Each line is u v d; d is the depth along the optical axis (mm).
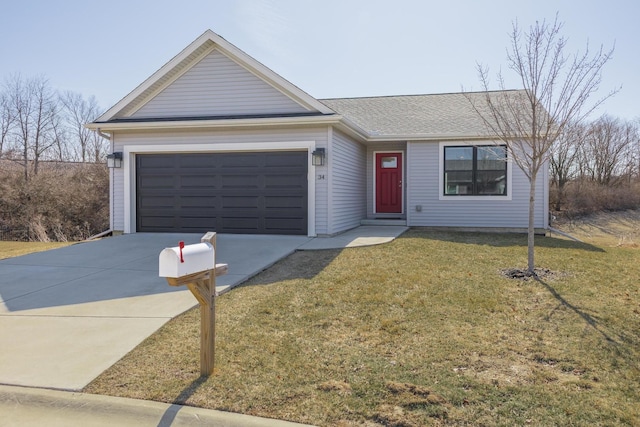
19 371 3598
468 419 2865
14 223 21672
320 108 10320
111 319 4875
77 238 22688
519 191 12609
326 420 2879
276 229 10734
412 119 14367
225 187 10977
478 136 12469
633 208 24609
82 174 24703
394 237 10445
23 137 29438
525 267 7176
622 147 25922
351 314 4941
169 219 11312
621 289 5914
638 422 2812
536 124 7418
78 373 3553
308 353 3922
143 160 11430
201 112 11078
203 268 3320
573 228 22344
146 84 11055
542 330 4445
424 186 13219
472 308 5113
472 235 11438
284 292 5809
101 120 11305
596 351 3926
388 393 3197
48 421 2947
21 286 6430
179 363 3738
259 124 10383
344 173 11727
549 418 2869
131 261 8070
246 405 3068
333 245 9180
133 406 3062
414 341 4180
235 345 4102
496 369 3596
